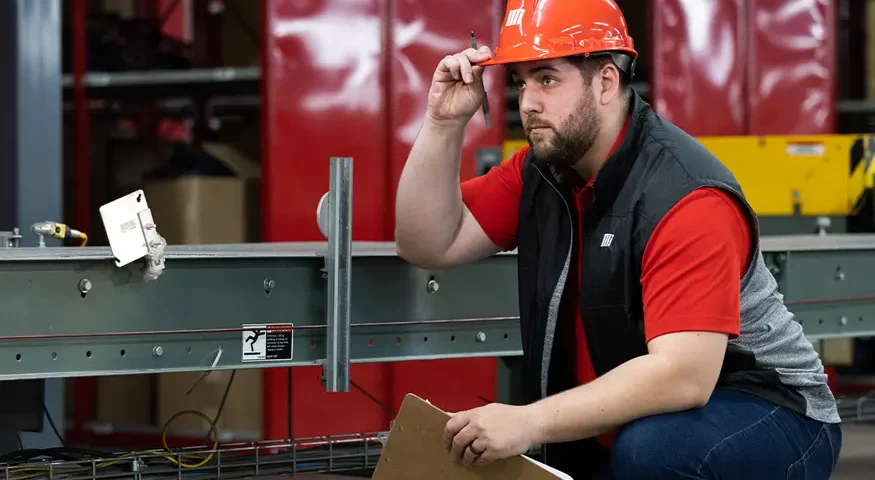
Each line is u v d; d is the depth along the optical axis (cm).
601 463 223
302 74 445
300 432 436
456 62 219
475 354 243
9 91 373
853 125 628
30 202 377
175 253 214
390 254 231
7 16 373
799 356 211
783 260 266
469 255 234
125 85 488
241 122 551
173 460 234
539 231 221
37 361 198
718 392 204
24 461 235
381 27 456
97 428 466
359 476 273
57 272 198
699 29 523
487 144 471
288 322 221
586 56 202
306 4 445
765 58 533
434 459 190
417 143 226
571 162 208
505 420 181
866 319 280
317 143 447
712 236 192
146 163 509
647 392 187
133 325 205
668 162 201
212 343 214
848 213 445
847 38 639
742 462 193
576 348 220
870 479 398
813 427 207
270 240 441
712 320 189
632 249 201
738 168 455
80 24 486
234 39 506
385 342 233
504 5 483
